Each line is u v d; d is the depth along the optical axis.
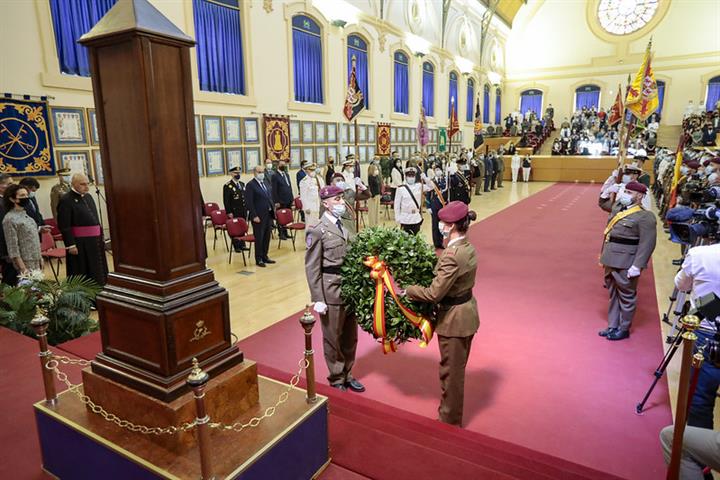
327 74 12.22
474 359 3.88
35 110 6.54
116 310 1.76
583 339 4.25
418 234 3.07
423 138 11.47
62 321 3.89
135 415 1.71
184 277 1.75
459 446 2.21
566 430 2.91
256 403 1.91
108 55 1.63
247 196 6.81
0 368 2.83
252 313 4.99
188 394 1.67
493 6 21.92
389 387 3.45
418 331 2.88
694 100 22.91
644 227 3.93
